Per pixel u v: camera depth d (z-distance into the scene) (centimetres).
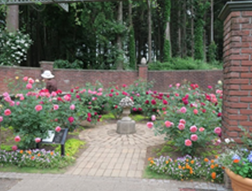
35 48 2388
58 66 1504
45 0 585
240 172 224
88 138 504
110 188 273
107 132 557
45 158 345
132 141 479
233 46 261
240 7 254
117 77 1265
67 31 1833
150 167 326
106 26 1530
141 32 2956
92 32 1678
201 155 369
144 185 281
